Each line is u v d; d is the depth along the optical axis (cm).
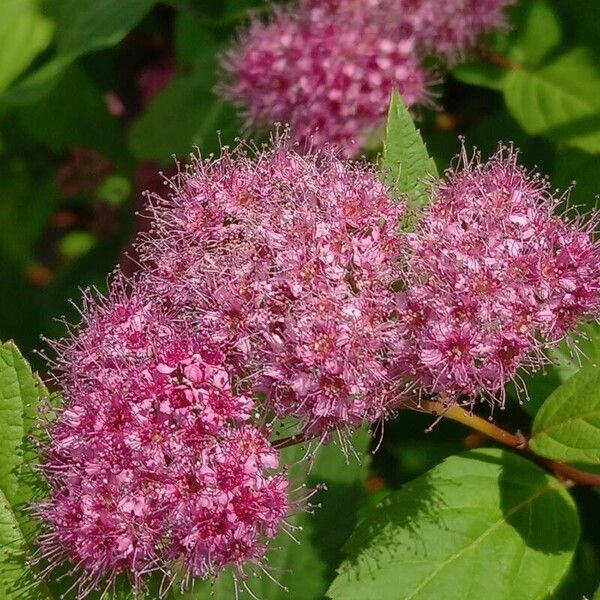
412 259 22
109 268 34
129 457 21
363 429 25
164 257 23
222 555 21
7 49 30
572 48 28
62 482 22
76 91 34
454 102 30
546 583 22
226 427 21
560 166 27
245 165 23
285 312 22
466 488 23
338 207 22
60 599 22
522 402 23
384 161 23
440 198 22
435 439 28
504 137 29
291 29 28
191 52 32
